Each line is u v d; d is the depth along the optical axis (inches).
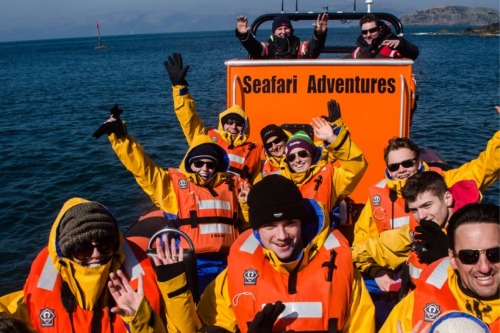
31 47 7480.3
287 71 216.5
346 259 121.6
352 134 217.9
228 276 123.9
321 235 123.0
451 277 110.0
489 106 949.2
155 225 193.3
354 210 219.8
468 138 701.3
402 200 161.8
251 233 130.2
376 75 213.0
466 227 100.3
